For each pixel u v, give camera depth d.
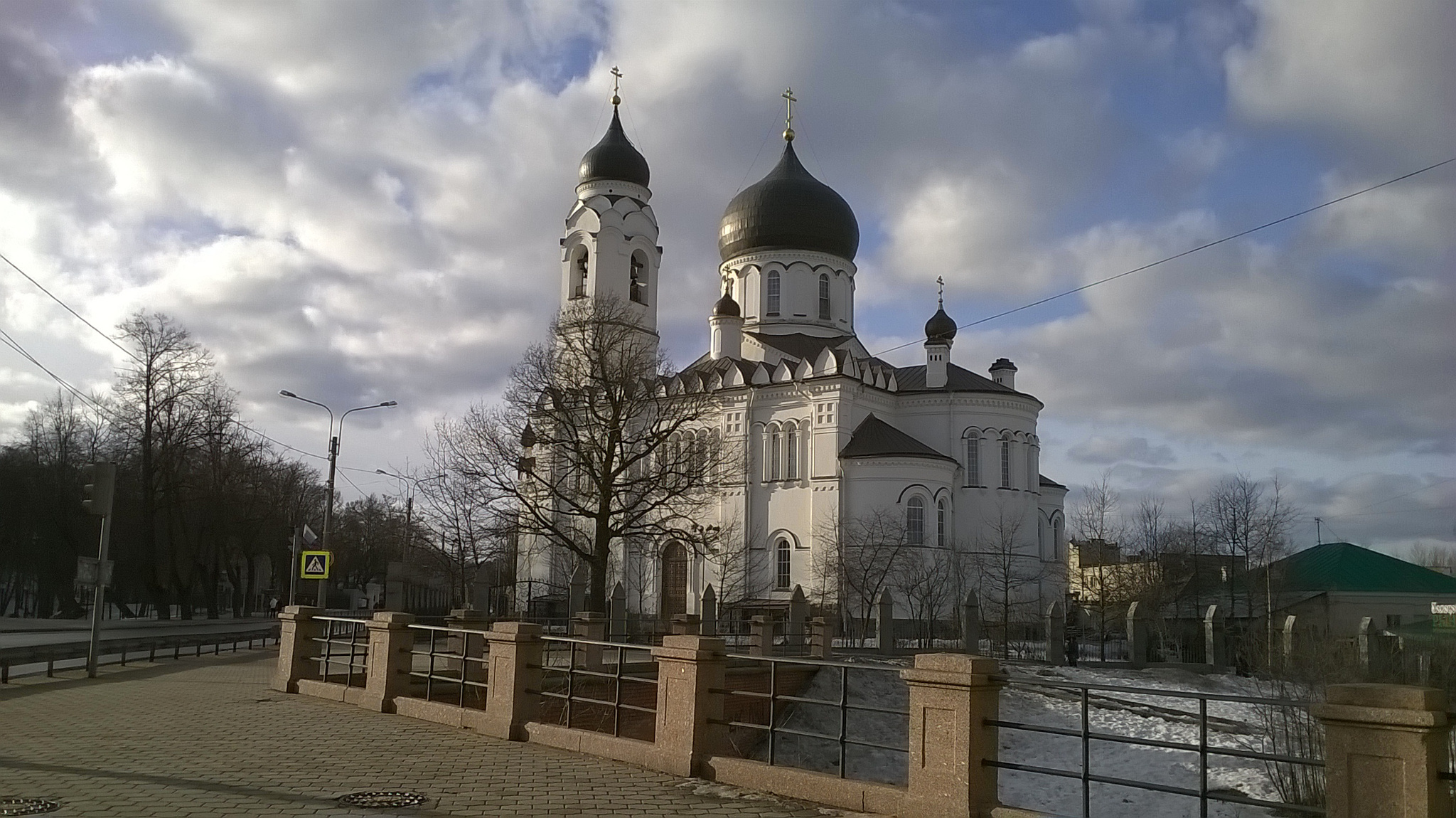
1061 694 40.03
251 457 83.69
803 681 40.03
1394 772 8.78
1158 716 37.44
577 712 27.11
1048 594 71.12
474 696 25.28
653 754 15.30
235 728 18.89
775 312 79.25
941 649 54.66
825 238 79.38
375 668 22.05
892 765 33.91
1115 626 67.00
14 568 75.44
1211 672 49.41
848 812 12.64
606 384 46.72
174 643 37.78
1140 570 80.81
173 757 15.65
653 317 77.75
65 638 48.25
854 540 63.38
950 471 66.94
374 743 17.28
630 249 77.56
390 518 103.12
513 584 57.22
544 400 49.78
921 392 71.50
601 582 44.78
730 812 12.58
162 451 70.50
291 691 25.14
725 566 63.31
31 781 13.59
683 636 15.26
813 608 57.72
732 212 81.25
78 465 75.38
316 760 15.50
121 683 27.62
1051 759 32.94
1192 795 10.44
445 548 63.62
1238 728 34.94
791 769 13.75
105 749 16.34
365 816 11.94
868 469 65.19
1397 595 65.44
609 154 78.25
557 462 51.12
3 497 72.25
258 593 113.75
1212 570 79.50
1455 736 15.76
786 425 69.06
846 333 79.94
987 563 67.12
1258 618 57.91
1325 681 30.61
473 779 14.28
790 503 67.69
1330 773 9.12
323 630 27.95
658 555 59.53
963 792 11.59
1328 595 65.69
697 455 51.16
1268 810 25.62
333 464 54.81
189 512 75.12
